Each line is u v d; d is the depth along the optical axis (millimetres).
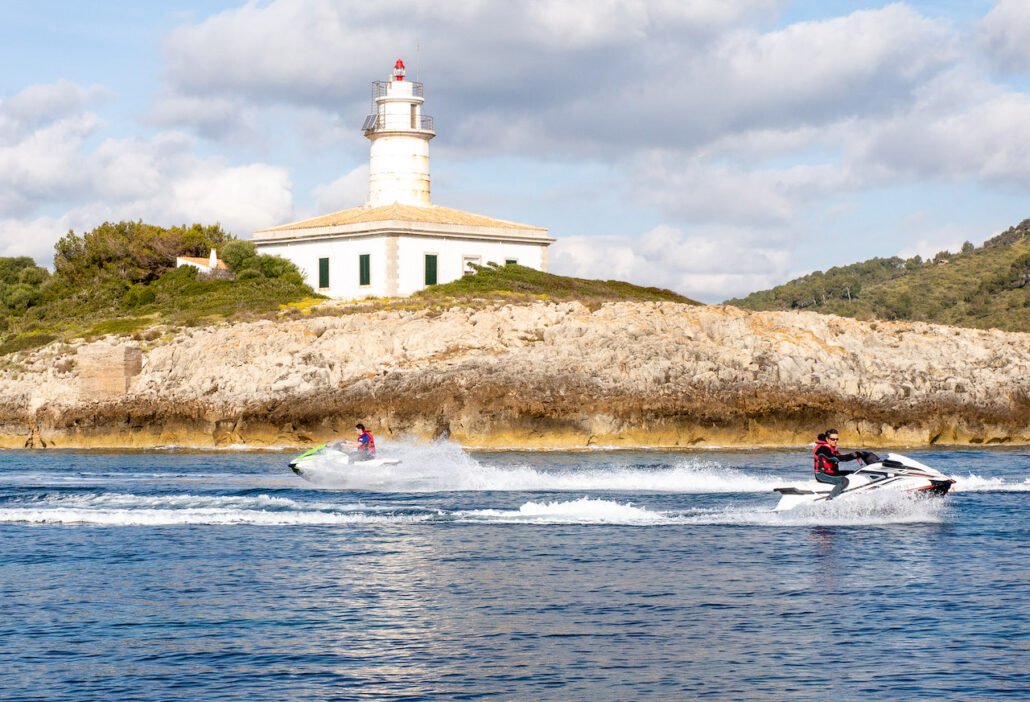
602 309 78500
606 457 61719
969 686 17281
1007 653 18969
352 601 23312
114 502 39500
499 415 70500
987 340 82750
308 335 78500
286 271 98312
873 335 80562
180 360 78875
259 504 38781
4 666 18672
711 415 71625
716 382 73188
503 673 18219
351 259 93438
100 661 18953
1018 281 178500
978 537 30641
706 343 76500
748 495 40812
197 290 99125
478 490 42781
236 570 26688
